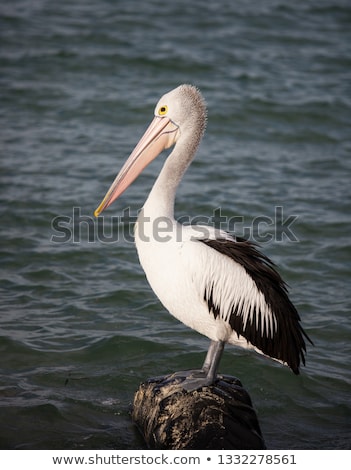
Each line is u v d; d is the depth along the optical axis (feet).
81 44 84.74
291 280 44.14
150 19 94.27
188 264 28.12
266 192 56.13
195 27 93.04
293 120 70.38
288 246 48.26
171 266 28.43
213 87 76.07
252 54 85.97
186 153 30.68
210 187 56.65
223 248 28.73
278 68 82.53
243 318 28.48
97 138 64.49
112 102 71.26
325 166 61.82
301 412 32.14
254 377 34.81
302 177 59.36
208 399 27.94
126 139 64.59
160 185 29.99
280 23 96.73
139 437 29.53
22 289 41.70
